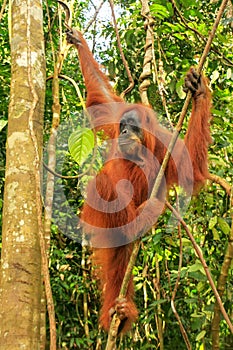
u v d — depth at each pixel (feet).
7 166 8.32
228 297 14.75
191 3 14.80
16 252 7.75
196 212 17.48
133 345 22.09
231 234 10.84
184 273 13.98
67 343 24.84
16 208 7.97
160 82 15.01
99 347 23.68
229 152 18.47
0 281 7.75
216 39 15.99
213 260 16.06
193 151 10.36
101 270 12.98
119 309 10.00
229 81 17.69
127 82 17.81
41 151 8.59
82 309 25.43
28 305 7.57
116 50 18.65
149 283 20.72
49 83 19.04
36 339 7.75
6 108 18.97
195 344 22.72
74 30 13.26
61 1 12.85
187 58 17.39
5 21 20.49
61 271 23.93
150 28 13.00
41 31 9.36
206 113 10.46
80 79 21.85
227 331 22.12
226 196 16.16
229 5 16.46
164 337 24.14
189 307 21.16
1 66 19.22
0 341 7.38
